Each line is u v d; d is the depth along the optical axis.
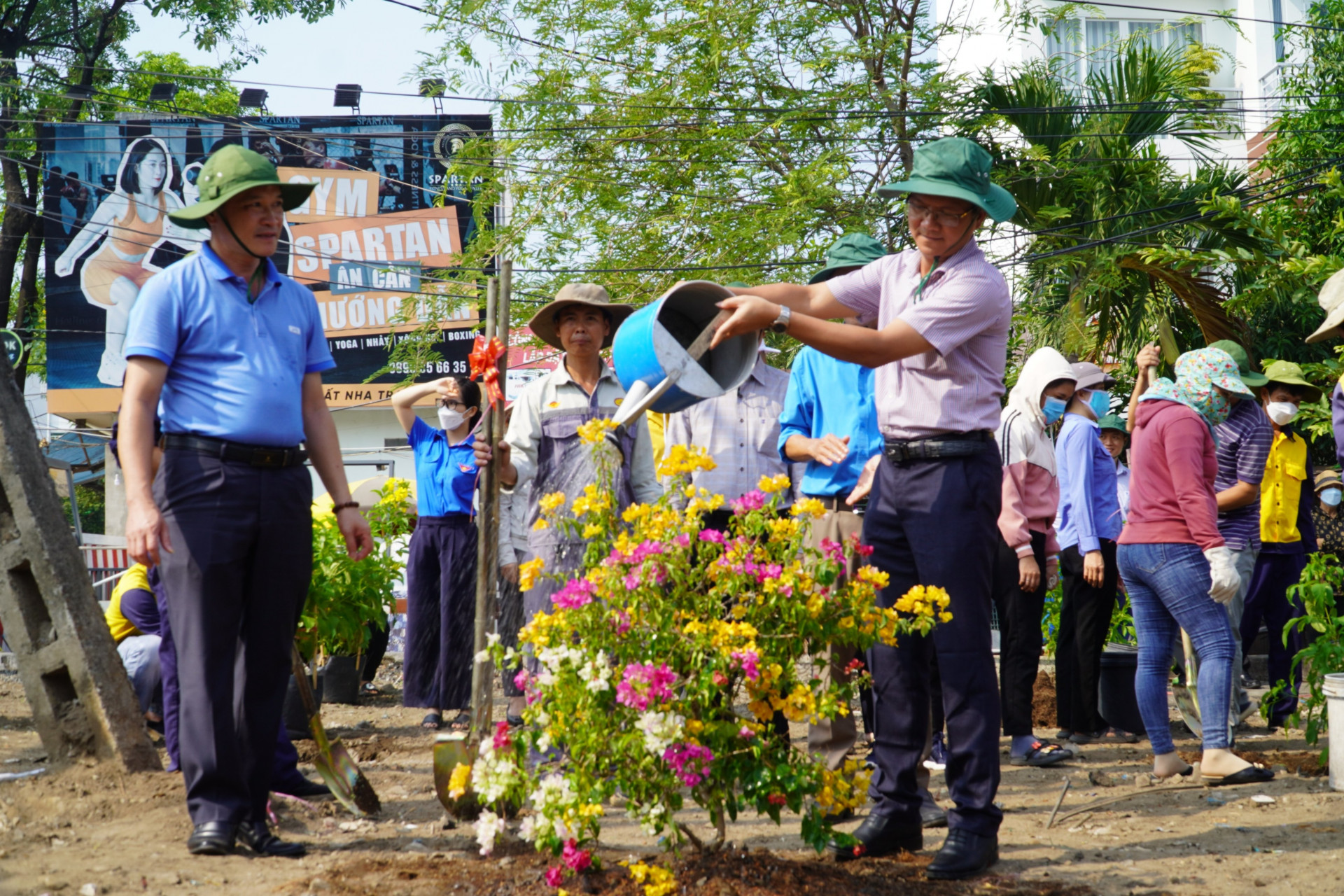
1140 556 5.02
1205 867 3.54
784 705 3.11
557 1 15.34
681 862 3.17
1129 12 20.41
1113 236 13.14
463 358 22.44
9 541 4.65
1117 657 6.26
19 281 28.44
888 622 3.25
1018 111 14.00
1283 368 7.34
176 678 4.63
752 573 3.12
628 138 15.25
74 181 23.61
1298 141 13.41
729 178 15.32
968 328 3.46
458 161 16.23
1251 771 4.86
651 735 2.81
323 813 4.04
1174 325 13.48
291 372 3.68
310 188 3.71
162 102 25.39
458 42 15.20
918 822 3.71
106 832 3.61
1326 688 4.82
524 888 3.05
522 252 15.78
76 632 4.49
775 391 5.00
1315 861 3.58
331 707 7.85
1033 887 3.32
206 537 3.45
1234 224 12.52
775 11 15.38
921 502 3.56
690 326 3.57
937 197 3.49
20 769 4.69
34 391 29.94
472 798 3.81
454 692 6.66
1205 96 14.27
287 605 3.61
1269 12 20.41
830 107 15.00
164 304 3.49
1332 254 11.81
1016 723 5.62
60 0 26.05
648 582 3.07
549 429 4.86
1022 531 5.53
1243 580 6.41
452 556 6.68
